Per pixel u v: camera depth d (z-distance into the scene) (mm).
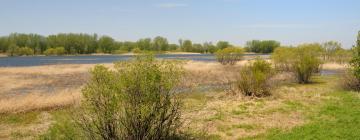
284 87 22375
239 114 13758
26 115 14094
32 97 17719
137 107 7711
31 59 83438
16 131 11484
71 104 15922
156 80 7891
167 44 148250
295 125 11711
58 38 129125
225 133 10883
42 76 32125
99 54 133375
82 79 29344
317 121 12047
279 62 30938
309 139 9477
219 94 19281
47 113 14422
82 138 8375
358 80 19641
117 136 7977
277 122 12305
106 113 7738
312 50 29547
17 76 31891
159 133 8281
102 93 7691
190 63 50250
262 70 19297
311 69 25219
